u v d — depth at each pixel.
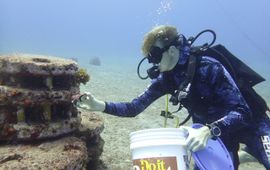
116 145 2.39
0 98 1.22
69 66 1.36
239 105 1.26
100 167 1.93
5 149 1.23
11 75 1.29
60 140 1.35
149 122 3.10
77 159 1.23
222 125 1.19
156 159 1.03
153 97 1.51
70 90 1.39
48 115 1.33
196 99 1.36
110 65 9.72
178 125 1.49
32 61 1.29
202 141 1.10
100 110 1.46
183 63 1.33
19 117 1.26
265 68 13.73
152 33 1.33
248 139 1.49
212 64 1.31
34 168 1.10
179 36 1.34
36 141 1.31
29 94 1.25
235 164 1.51
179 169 1.04
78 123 1.46
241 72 1.43
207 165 1.18
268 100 5.05
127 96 4.26
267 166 1.45
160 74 1.46
